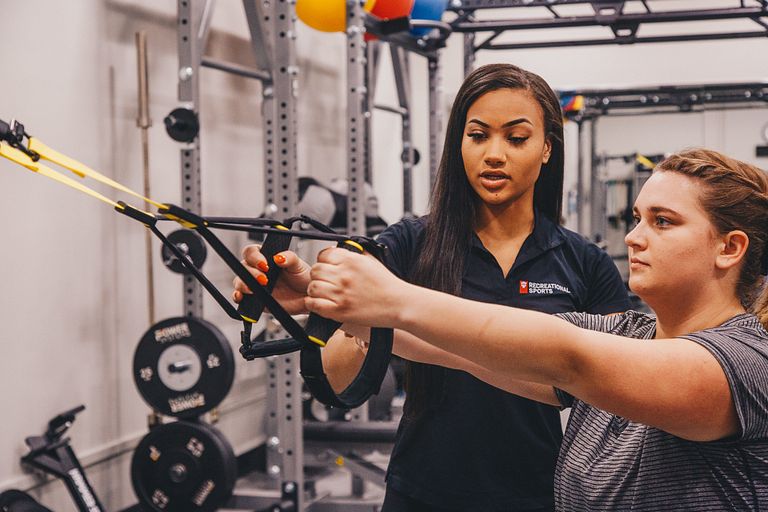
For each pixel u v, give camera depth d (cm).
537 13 927
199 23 357
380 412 465
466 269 193
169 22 412
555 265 198
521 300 193
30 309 326
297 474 377
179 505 343
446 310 101
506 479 188
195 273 106
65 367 344
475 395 185
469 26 620
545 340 102
